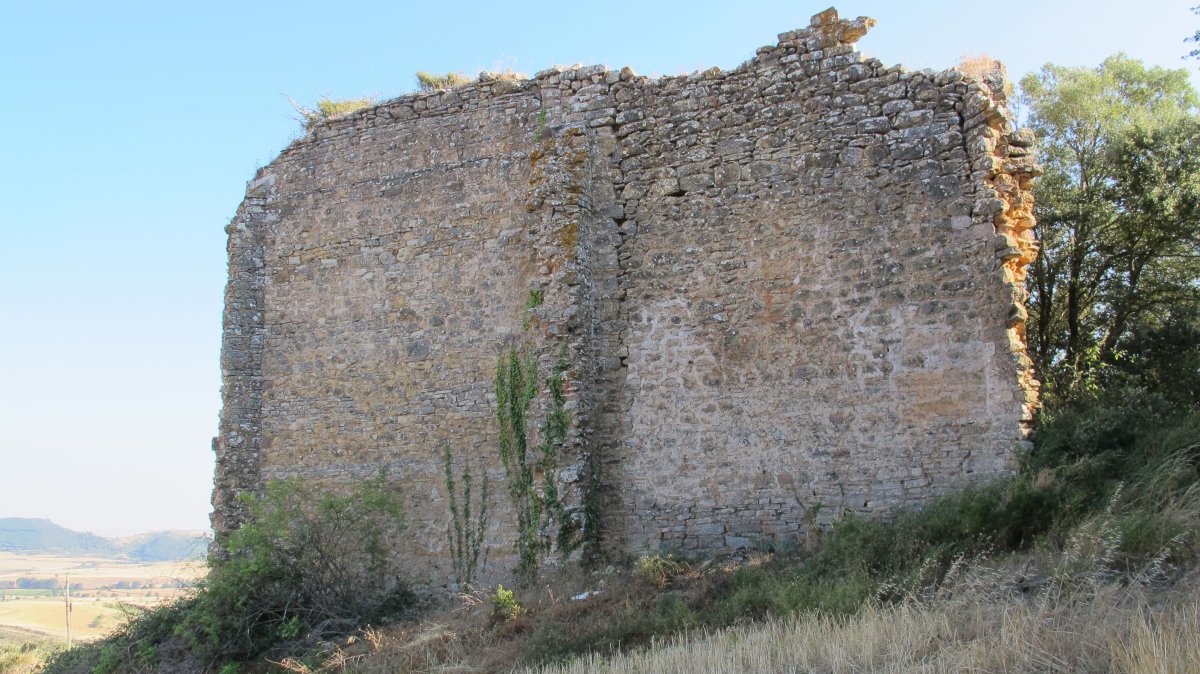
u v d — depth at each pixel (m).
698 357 13.45
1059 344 18.59
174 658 13.45
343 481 15.62
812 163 13.27
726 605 10.09
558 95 15.13
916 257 12.52
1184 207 17.52
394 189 16.25
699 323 13.52
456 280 15.48
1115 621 7.09
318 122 17.16
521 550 14.04
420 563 14.73
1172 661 6.00
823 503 12.46
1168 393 16.55
